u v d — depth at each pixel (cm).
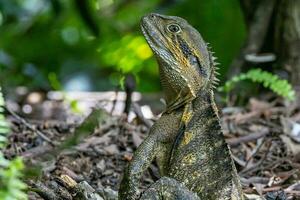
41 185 898
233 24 1875
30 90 1789
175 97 920
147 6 1991
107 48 1952
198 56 919
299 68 1534
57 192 909
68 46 1970
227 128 1311
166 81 927
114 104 1334
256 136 1260
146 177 1120
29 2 1941
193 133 886
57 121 1336
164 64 923
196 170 869
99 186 1053
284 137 1260
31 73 1842
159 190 828
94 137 1223
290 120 1341
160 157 911
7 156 1111
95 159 1164
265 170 1153
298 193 1029
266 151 1190
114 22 1986
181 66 916
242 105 1522
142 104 1661
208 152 871
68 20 1981
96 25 1661
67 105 1595
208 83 916
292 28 1540
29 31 1970
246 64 1562
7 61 1869
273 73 1559
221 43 1877
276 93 1495
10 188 678
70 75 1931
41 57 1961
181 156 882
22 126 1258
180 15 1911
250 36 1570
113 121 1281
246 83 1545
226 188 844
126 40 1942
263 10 1566
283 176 1117
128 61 1911
